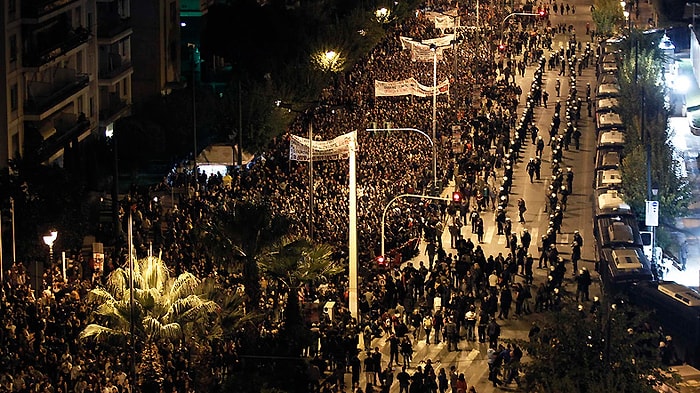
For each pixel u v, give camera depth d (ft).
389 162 462.19
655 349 259.39
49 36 466.29
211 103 488.44
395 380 309.42
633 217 396.16
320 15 631.56
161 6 569.23
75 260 341.00
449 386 301.63
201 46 590.96
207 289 293.02
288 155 467.52
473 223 431.43
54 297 304.09
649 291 316.19
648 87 490.90
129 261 275.18
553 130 536.01
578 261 406.62
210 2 644.69
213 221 320.70
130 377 269.44
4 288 307.58
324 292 329.11
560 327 248.32
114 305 280.31
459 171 469.98
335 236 377.09
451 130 515.50
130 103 554.87
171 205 416.87
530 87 627.87
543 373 245.04
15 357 265.34
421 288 353.31
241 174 442.91
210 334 284.00
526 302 358.64
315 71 547.08
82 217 383.45
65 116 476.95
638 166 413.59
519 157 516.32
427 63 618.85
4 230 363.15
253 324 294.25
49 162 465.88
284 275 319.06
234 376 269.85
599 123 515.09
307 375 286.25
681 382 252.62
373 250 374.63
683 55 593.01
